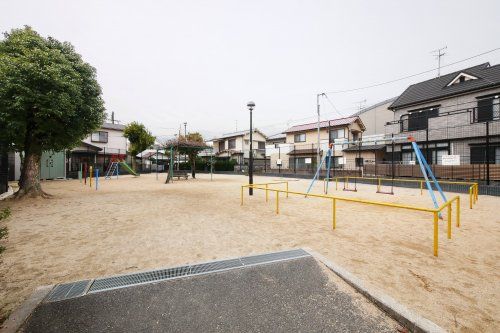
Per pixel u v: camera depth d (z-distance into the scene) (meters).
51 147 9.47
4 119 7.20
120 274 2.93
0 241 4.34
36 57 7.52
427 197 9.84
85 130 9.69
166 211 7.03
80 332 1.95
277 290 2.58
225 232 4.93
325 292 2.56
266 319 2.12
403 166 15.27
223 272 2.97
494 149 12.86
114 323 2.06
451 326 2.07
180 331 1.96
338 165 24.25
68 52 9.14
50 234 4.77
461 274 3.06
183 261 3.48
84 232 4.91
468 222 5.70
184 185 15.11
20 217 6.23
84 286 2.63
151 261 3.49
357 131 25.22
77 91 8.23
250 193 10.44
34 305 2.27
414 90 18.81
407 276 3.00
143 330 1.97
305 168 26.44
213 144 38.62
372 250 3.90
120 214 6.61
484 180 11.59
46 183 16.30
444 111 15.50
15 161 17.58
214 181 18.31
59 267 3.28
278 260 3.32
